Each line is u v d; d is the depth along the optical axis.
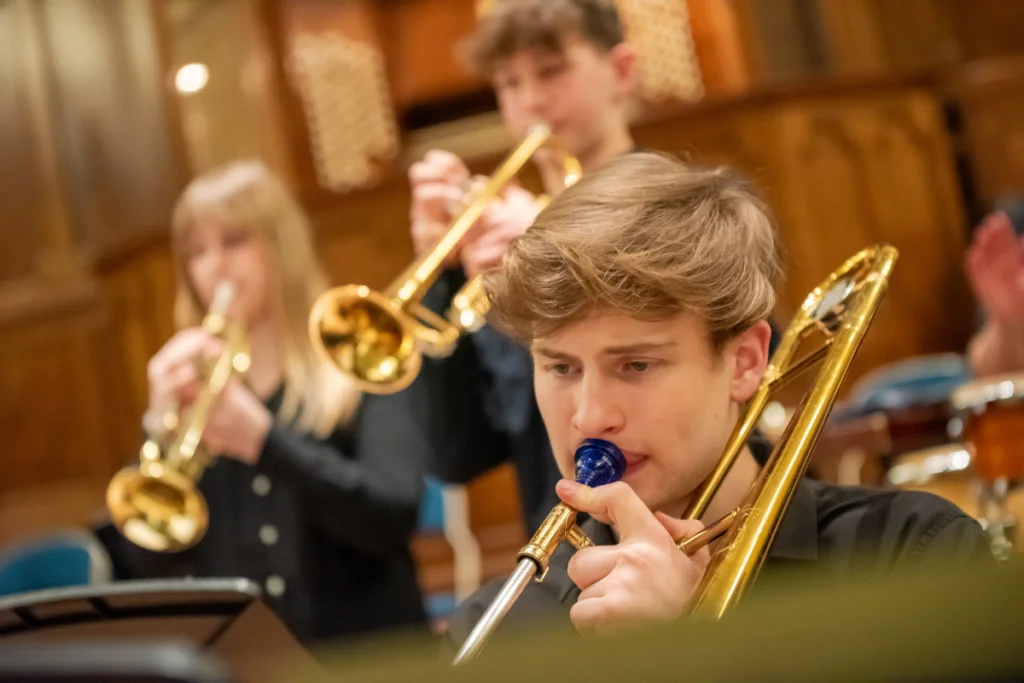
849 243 9.62
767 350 2.49
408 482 4.36
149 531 4.31
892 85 10.01
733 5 11.19
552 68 4.11
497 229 3.81
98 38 11.95
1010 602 1.15
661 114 9.62
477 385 4.16
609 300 2.17
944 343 9.76
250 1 11.74
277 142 11.69
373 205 9.97
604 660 1.15
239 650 2.58
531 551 2.11
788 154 9.55
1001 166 10.51
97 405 11.32
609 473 2.21
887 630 1.15
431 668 1.17
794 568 2.39
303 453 4.33
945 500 2.39
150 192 11.77
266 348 4.83
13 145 12.16
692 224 2.30
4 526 11.34
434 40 12.17
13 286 11.90
